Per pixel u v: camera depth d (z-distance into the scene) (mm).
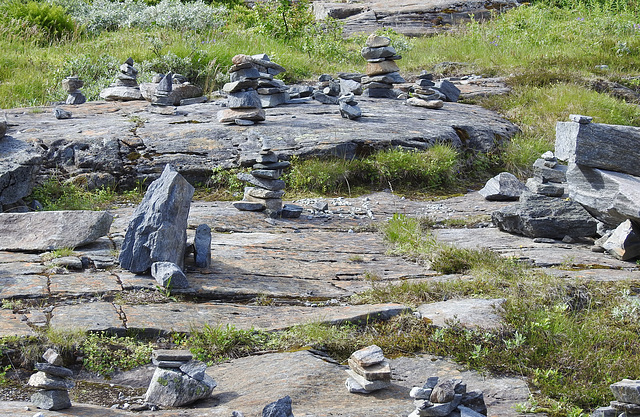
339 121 13148
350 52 23672
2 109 13969
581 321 5684
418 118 13953
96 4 25984
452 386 3824
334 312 5738
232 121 12500
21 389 4293
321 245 8133
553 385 4574
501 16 27281
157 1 28578
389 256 7875
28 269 6262
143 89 15164
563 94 16484
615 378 4688
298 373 4531
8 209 8734
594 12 26000
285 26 24469
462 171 12500
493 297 6090
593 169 7988
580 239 8578
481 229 9219
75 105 14523
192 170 10852
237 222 8867
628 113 16062
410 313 5707
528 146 13219
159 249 6262
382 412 3914
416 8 29906
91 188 10453
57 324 4996
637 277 6789
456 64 20516
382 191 11195
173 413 3871
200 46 19984
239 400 4117
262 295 6199
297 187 10922
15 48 20109
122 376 4594
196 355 4887
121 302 5664
